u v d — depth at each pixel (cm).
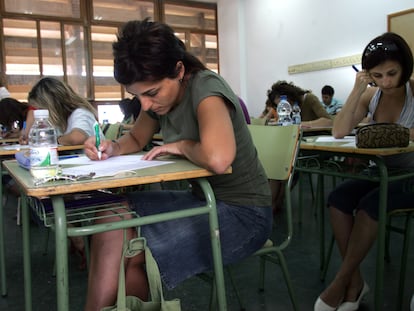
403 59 156
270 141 141
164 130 122
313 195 343
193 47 830
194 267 103
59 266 77
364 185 159
